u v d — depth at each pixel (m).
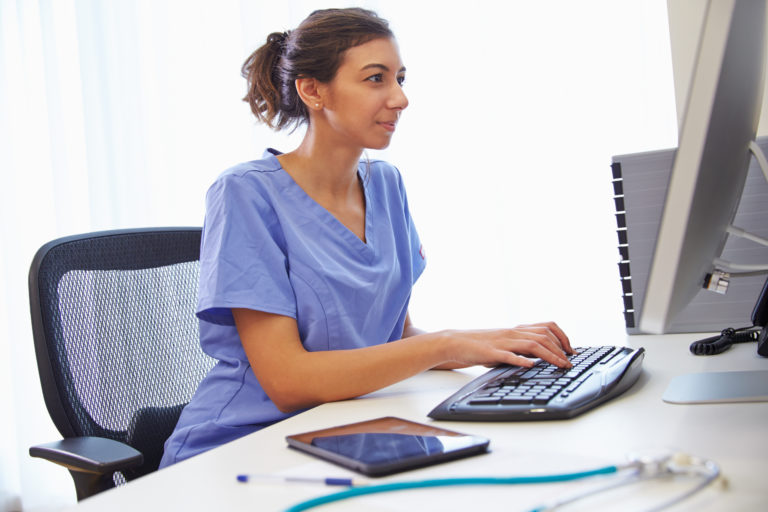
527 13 2.04
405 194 1.32
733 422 0.60
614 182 1.14
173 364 1.15
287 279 1.01
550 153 2.03
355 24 1.03
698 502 0.43
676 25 1.68
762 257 1.11
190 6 2.37
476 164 2.09
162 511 0.50
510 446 0.59
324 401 0.88
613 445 0.57
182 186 2.40
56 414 0.99
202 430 1.01
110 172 2.42
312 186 1.12
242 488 0.54
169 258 1.21
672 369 0.87
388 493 0.49
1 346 2.55
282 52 1.14
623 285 1.17
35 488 2.47
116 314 1.10
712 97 0.50
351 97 1.03
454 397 0.75
